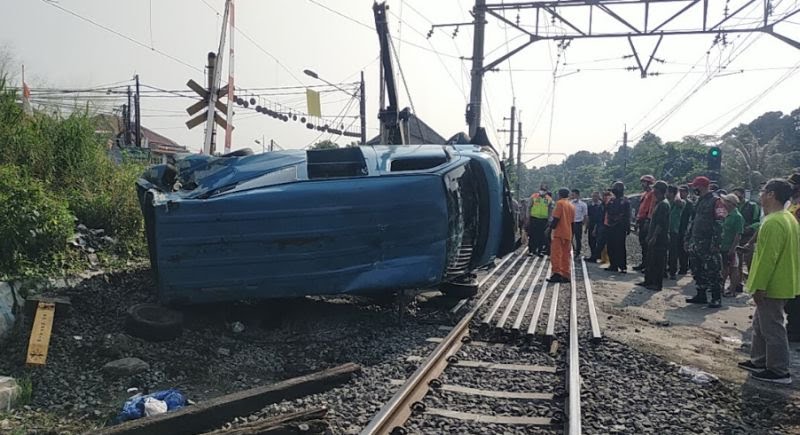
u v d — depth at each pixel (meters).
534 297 10.39
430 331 7.80
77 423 4.77
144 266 8.45
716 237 9.97
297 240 7.06
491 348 7.02
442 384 5.61
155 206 6.65
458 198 8.16
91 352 6.05
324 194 7.15
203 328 7.26
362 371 6.00
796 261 6.04
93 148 10.45
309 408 4.63
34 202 7.12
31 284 6.61
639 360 6.57
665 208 11.64
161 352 6.35
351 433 4.33
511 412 4.91
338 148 7.93
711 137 59.25
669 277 13.76
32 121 9.96
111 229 9.15
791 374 6.31
